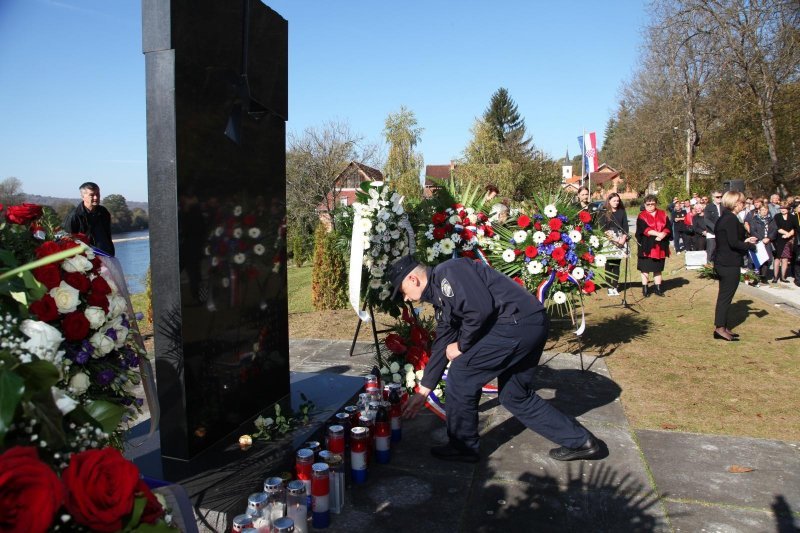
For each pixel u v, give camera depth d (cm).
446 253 473
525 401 345
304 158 2897
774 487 321
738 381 514
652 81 3697
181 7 299
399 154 3406
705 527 281
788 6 2141
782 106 2311
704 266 1182
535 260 500
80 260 212
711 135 2867
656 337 691
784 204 1140
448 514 296
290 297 1281
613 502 306
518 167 3120
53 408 129
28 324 152
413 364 440
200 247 321
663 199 3378
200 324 322
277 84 403
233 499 274
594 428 408
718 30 2378
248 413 373
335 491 295
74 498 111
